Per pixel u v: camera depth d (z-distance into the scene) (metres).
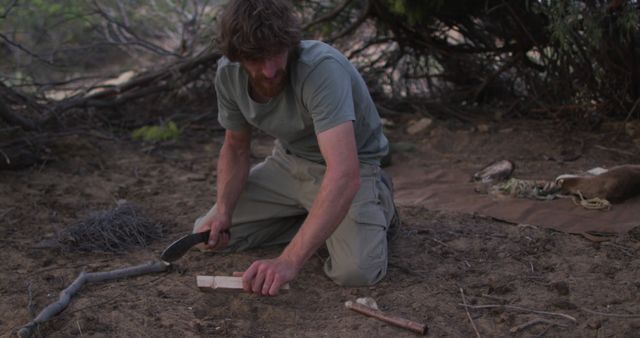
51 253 3.41
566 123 5.73
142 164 5.15
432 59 6.89
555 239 3.47
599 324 2.54
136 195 4.38
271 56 2.40
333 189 2.53
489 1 5.79
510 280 2.98
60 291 2.96
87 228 3.56
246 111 2.88
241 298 2.85
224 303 2.82
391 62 6.80
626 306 2.70
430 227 3.69
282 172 3.27
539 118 6.13
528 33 5.70
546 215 3.81
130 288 2.96
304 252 2.52
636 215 3.76
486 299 2.81
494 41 6.30
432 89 6.87
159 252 3.42
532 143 5.43
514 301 2.78
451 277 3.03
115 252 3.42
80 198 4.34
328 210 2.52
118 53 8.44
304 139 3.04
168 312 2.74
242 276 2.58
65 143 5.29
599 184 3.98
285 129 2.90
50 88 6.63
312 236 2.52
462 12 6.02
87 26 7.68
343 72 2.64
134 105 6.70
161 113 6.62
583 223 3.67
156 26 8.31
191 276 3.09
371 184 3.07
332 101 2.56
